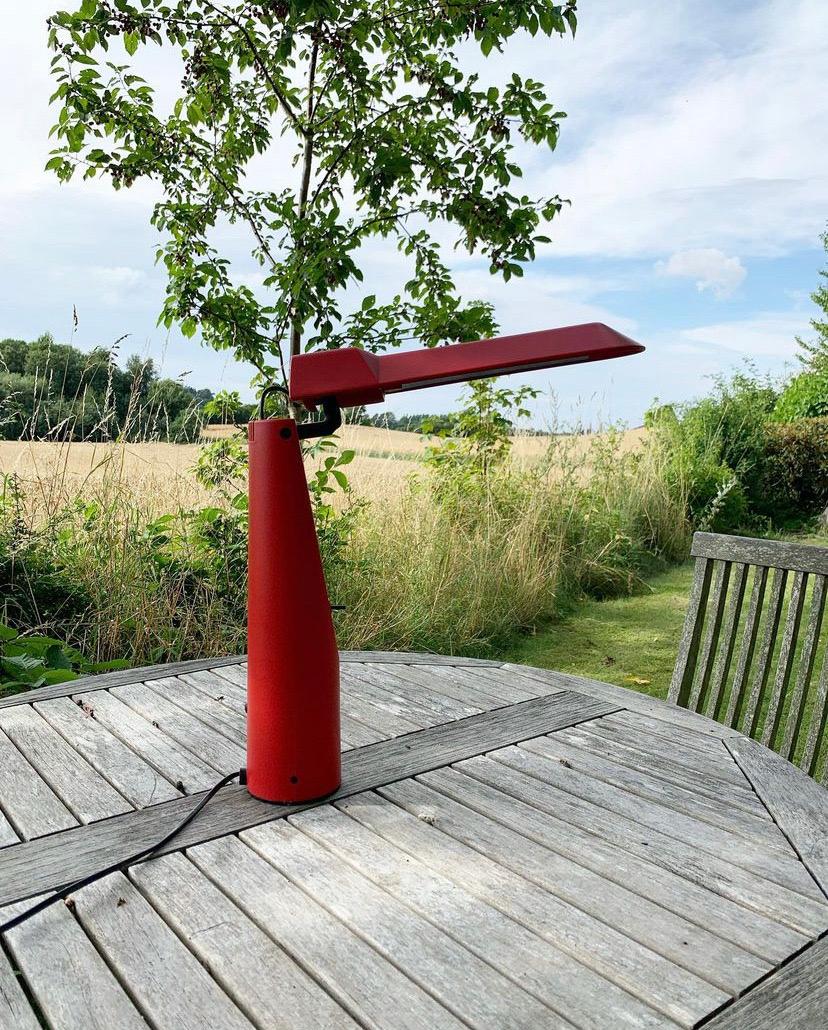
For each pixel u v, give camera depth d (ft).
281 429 3.63
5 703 5.14
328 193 11.84
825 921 2.86
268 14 10.52
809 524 26.94
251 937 2.75
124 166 11.07
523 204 11.64
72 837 3.46
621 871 3.18
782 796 3.85
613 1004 2.42
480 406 18.33
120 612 10.72
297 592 3.67
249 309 11.79
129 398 13.07
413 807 3.73
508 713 5.01
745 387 29.99
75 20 10.11
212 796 3.84
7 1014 2.40
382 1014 2.37
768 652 5.46
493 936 2.74
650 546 21.54
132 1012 2.41
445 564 14.38
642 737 4.63
